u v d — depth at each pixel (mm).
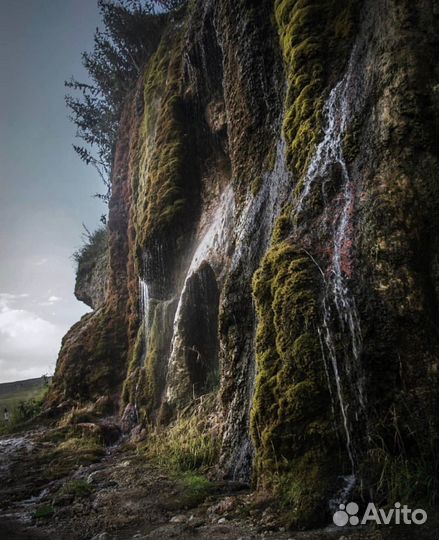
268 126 7723
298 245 5578
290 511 4340
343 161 5449
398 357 4465
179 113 10758
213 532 4305
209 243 9172
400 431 4289
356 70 5723
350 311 4770
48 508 5512
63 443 9172
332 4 6555
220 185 9961
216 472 6062
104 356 12102
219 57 9633
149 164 11133
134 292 12023
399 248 4672
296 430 4816
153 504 5234
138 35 14531
